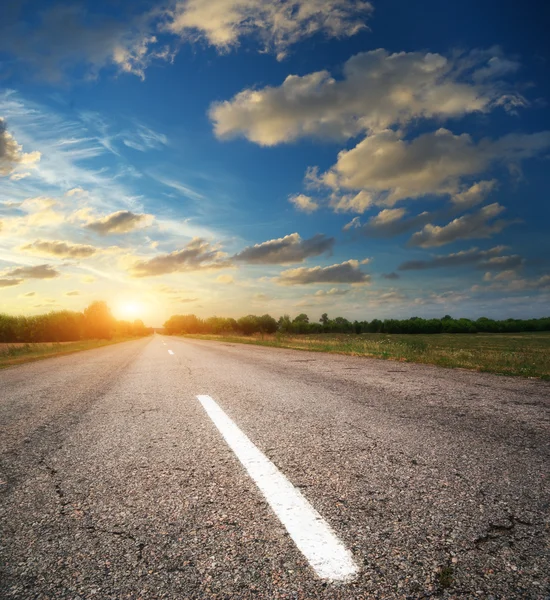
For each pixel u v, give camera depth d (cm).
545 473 184
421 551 117
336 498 158
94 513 152
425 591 98
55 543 129
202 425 298
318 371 666
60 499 167
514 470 188
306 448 229
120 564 115
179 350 1573
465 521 136
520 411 330
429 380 538
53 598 100
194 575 108
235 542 125
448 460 204
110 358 1210
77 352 1742
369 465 198
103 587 104
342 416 316
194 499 162
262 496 162
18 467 213
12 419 347
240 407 363
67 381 631
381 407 351
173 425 301
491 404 362
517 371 610
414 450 222
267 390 465
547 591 98
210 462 210
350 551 118
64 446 253
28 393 512
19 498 170
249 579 105
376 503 152
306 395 423
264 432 270
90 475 196
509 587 100
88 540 131
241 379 575
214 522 140
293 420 305
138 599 99
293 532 131
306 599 96
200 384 534
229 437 260
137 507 156
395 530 131
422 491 164
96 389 521
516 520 137
